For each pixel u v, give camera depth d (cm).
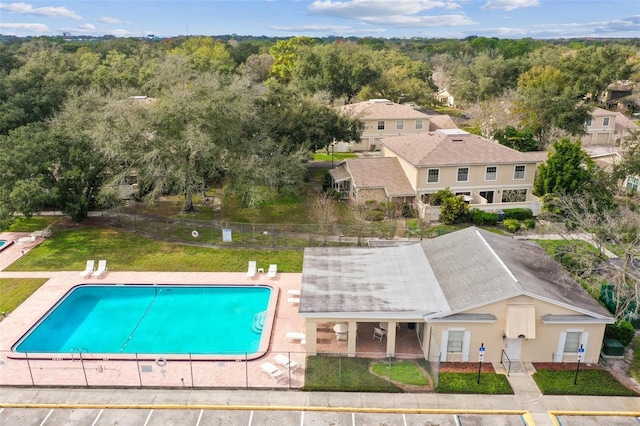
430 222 4409
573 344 2461
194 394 2284
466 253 2894
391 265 2973
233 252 3834
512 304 2394
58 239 4078
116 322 2944
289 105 5428
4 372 2427
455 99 10750
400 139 5350
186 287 3312
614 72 9300
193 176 4091
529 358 2486
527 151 6197
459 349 2484
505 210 4497
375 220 4444
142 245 3966
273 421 2120
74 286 3294
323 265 3000
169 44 14200
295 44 12169
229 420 2127
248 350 2655
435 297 2572
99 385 2336
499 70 9856
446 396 2264
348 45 11806
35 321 2870
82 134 4203
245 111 4416
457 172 4638
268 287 3306
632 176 4844
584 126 7144
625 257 2744
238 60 13625
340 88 9112
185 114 4094
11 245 3972
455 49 18312
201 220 4416
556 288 2572
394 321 2480
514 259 2816
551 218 4322
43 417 2144
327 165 6378
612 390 2275
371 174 4766
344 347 2625
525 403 2216
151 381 2366
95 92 5231
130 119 4103
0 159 3794
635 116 9744
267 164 4434
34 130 4197
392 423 2108
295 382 2356
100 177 4400
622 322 2566
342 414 2164
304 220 4462
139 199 4891
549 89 6919
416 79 9988
